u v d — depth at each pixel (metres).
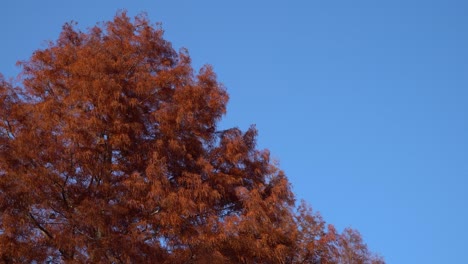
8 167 17.77
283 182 19.59
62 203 17.88
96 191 18.09
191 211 17.81
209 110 20.30
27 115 19.08
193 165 19.36
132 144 19.06
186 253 17.58
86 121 18.47
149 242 17.55
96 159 18.41
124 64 20.38
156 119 19.36
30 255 16.86
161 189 17.84
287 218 19.31
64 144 18.17
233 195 19.41
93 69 19.69
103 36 21.80
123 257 17.08
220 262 17.39
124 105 19.28
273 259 18.27
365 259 22.77
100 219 17.30
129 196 18.02
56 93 20.16
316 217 19.84
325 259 19.17
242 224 18.03
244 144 20.19
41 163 18.05
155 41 21.64
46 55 20.73
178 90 20.08
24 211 17.36
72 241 16.94
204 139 19.97
